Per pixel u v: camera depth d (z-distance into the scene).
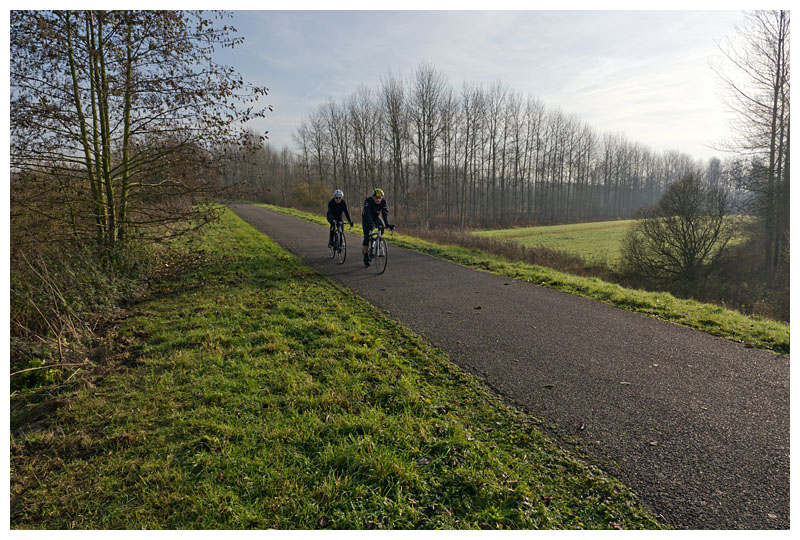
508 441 3.14
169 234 9.16
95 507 2.53
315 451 2.99
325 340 5.00
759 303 13.82
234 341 5.00
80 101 7.59
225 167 8.84
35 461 2.96
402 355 4.74
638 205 97.81
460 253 12.80
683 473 2.78
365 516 2.44
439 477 2.74
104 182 8.10
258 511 2.47
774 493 2.58
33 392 3.87
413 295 7.43
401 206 42.16
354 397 3.70
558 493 2.62
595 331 5.56
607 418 3.44
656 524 2.38
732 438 3.14
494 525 2.37
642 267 20.75
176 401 3.67
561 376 4.21
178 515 2.46
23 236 6.29
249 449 3.00
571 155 69.62
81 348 4.76
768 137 19.05
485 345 5.04
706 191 19.25
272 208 38.59
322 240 15.11
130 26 7.39
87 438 3.15
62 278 5.63
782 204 18.41
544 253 18.31
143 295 7.20
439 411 3.54
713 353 4.80
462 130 43.00
